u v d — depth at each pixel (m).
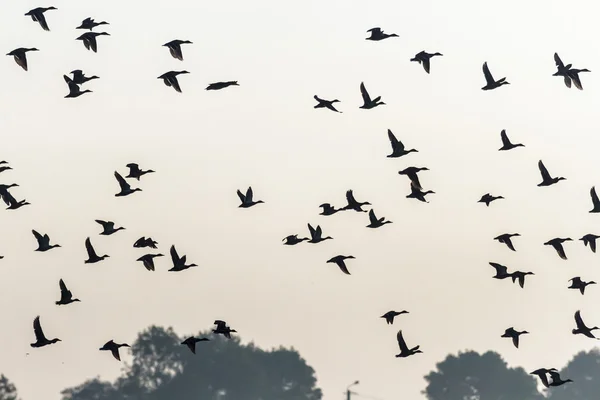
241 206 78.38
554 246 76.75
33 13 71.19
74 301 74.19
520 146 75.25
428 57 74.06
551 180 74.94
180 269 77.50
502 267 77.31
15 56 71.44
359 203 78.19
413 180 74.25
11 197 76.12
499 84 73.69
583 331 77.06
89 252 75.81
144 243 78.31
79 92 74.44
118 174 77.00
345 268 77.62
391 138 74.50
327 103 73.94
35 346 72.25
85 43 73.44
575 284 76.56
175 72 71.12
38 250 75.69
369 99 74.12
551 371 74.88
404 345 75.56
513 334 75.56
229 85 71.19
